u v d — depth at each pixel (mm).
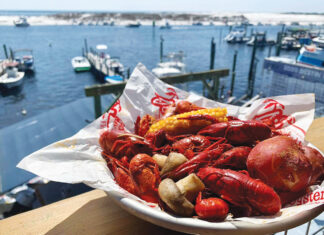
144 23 167125
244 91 28984
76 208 1183
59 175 1078
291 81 8820
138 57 51031
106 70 38000
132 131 1753
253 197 1076
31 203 7203
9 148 8516
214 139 1697
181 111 1926
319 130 1946
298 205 1090
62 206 1194
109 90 6125
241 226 808
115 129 1603
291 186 1087
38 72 40625
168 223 828
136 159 1280
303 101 1628
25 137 9000
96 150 1395
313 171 1176
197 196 1045
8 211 7094
